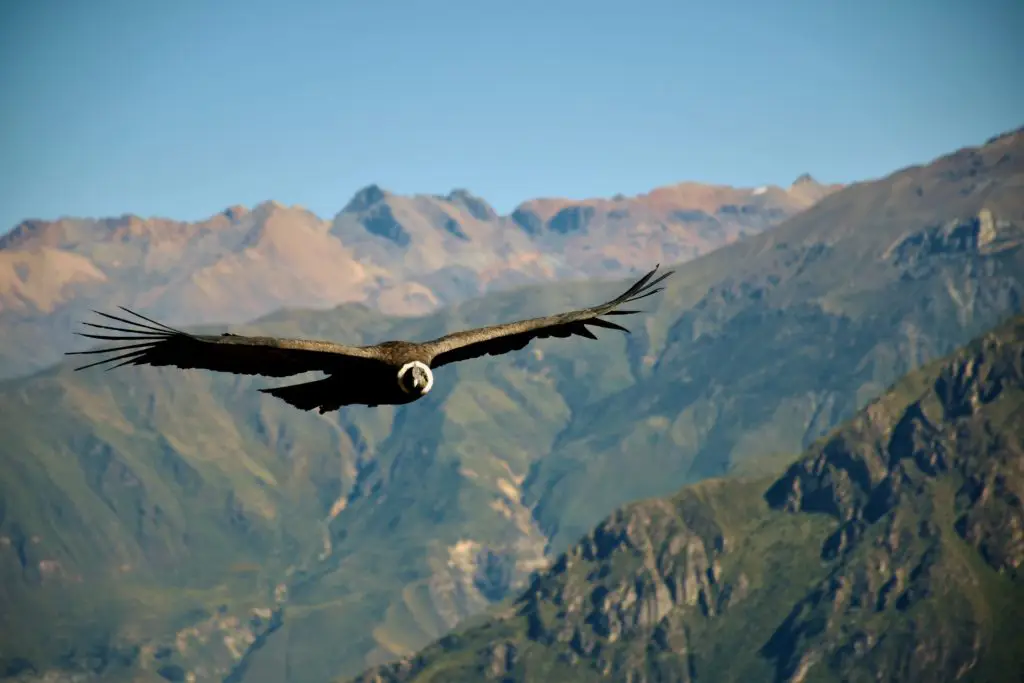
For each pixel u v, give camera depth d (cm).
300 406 1942
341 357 1931
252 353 1872
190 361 1852
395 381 1956
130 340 1789
